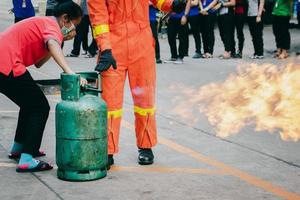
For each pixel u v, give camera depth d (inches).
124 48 189.6
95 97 177.8
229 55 540.1
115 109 191.9
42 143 225.6
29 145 186.4
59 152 176.9
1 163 196.7
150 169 192.7
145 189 170.9
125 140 233.0
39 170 187.5
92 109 172.9
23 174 184.1
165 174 187.0
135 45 190.4
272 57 542.0
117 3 187.3
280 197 165.8
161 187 173.0
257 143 231.0
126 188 171.5
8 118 270.1
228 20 534.0
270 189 173.0
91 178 177.3
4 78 182.2
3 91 186.7
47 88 199.2
